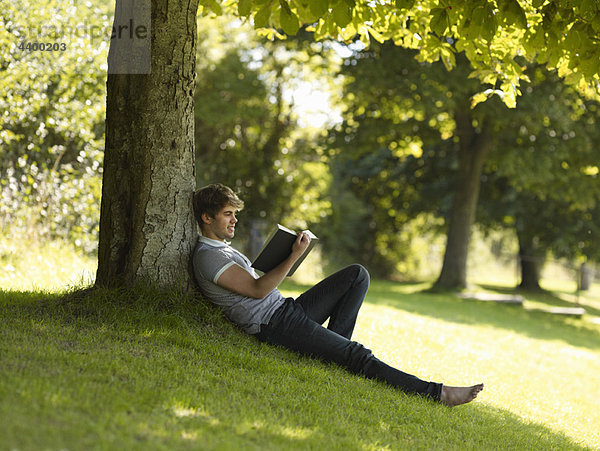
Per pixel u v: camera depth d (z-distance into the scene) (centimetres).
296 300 514
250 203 2064
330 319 516
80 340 405
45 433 259
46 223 916
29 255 827
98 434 268
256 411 348
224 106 1980
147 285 491
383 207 2536
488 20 483
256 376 413
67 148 1030
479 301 1742
